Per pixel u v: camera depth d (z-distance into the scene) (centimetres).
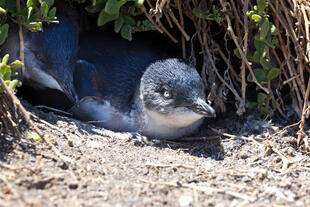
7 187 528
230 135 841
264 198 584
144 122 864
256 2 867
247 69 906
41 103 908
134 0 838
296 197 591
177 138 881
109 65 905
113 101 877
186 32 960
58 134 725
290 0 825
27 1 755
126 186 580
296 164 725
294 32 823
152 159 717
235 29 888
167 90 825
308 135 813
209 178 644
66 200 523
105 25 984
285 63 852
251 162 747
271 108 879
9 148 628
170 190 591
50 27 852
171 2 895
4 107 673
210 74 902
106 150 734
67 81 852
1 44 774
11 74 710
